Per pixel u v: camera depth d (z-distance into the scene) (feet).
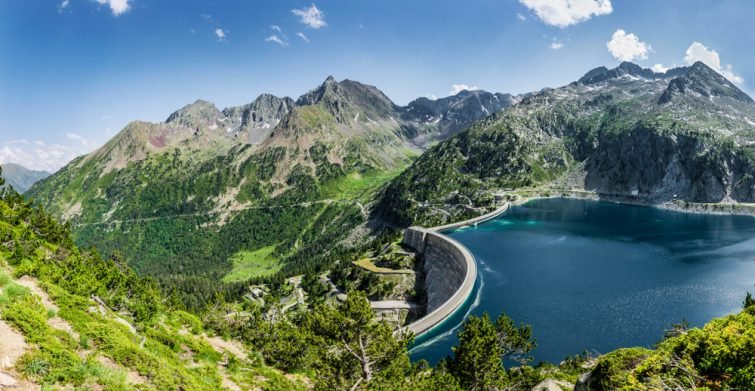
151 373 94.22
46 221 280.10
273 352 184.24
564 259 651.25
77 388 74.28
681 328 337.93
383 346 146.61
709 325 113.39
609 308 449.06
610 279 546.26
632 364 124.57
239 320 265.75
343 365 144.36
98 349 93.81
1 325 81.51
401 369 147.84
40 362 74.54
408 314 560.20
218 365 147.33
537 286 525.34
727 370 93.30
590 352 357.82
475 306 463.42
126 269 328.70
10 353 74.38
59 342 85.25
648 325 404.98
